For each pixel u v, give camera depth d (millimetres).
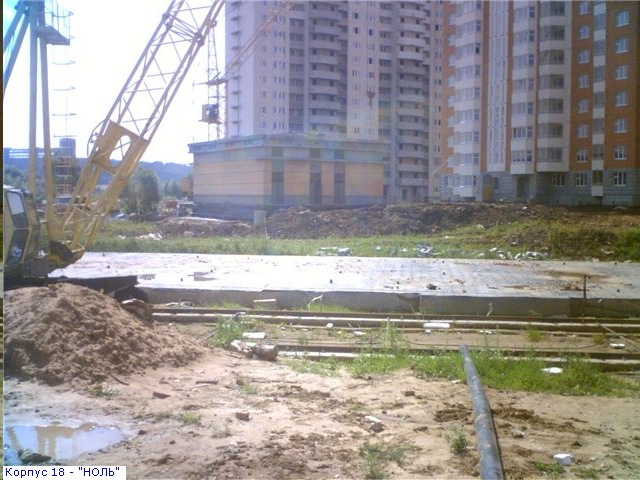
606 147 56406
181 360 9133
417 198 82438
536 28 60156
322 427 6758
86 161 17875
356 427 6816
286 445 6180
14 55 13797
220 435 6375
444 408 7578
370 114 83812
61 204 18672
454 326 13602
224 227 42781
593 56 57250
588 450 6422
